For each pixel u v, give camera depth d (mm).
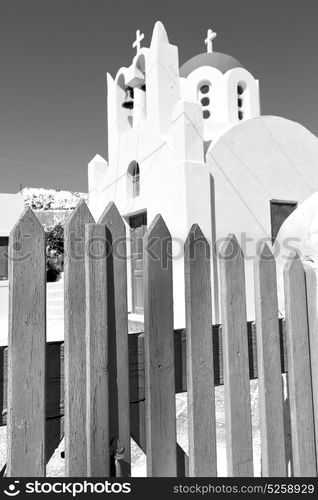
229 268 1901
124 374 1653
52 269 18312
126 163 9711
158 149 8266
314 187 8906
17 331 1425
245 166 8117
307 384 2055
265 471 1915
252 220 8078
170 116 8500
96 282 1556
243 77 10094
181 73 11594
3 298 11914
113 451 1596
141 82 9852
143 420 1748
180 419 4254
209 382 1797
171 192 7734
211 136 9078
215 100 10086
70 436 1499
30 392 1437
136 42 9688
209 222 7426
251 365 2012
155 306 1712
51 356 1562
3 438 4145
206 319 1819
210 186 7688
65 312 1527
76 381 1526
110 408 1612
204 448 1760
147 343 1688
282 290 2574
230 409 1840
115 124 10531
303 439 2010
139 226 9414
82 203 1604
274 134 8523
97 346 1538
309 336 2102
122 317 1663
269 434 1930
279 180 8492
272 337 1997
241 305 1922
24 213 1461
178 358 1827
